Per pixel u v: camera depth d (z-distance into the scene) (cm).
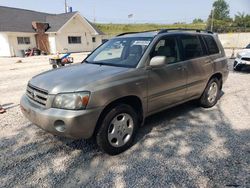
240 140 376
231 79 893
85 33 3128
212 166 305
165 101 409
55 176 292
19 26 2633
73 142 380
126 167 309
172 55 422
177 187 266
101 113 311
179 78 423
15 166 314
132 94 341
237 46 3141
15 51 2544
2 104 603
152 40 394
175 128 430
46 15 3197
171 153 341
